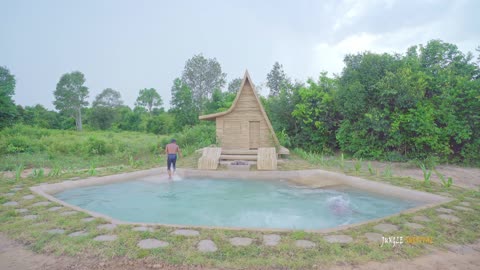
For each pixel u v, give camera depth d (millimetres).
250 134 15750
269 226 6473
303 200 8617
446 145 14242
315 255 4082
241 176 11656
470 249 4414
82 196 9133
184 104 42844
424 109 13867
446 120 14148
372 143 15461
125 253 4121
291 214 7375
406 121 14000
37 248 4410
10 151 17531
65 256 4133
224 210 7793
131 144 20234
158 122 46219
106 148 18594
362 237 4754
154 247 4301
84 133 36688
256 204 8344
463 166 13812
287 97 20828
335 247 4309
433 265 3908
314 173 11820
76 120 63875
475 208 6348
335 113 18125
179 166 13414
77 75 63281
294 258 3990
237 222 6770
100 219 5594
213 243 4473
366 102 15562
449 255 4203
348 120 16141
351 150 16516
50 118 53219
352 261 3943
